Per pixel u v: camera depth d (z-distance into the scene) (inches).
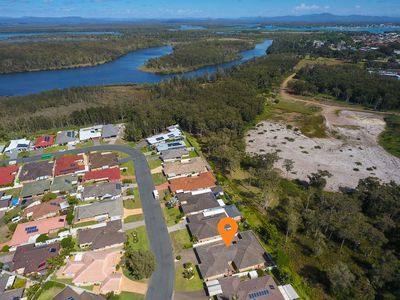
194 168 4254.4
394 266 2623.0
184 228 3191.4
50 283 2527.1
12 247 2974.9
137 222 3294.8
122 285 2518.5
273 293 2364.7
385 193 3447.3
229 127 5654.5
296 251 2942.9
